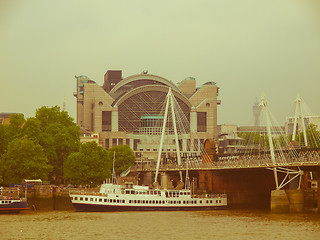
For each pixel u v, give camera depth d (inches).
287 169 7367.1
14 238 5605.3
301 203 7431.1
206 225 6274.6
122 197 7470.5
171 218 6815.9
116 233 5831.7
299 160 7411.4
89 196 7421.3
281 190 7431.1
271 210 7411.4
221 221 6560.0
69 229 6048.2
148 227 6161.4
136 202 7504.9
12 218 6815.9
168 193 7623.0
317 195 7795.3
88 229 6053.2
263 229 5994.1
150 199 7549.2
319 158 7317.9
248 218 6806.1
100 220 6643.7
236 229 6008.9
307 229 5974.4
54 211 7613.2
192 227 6146.7
